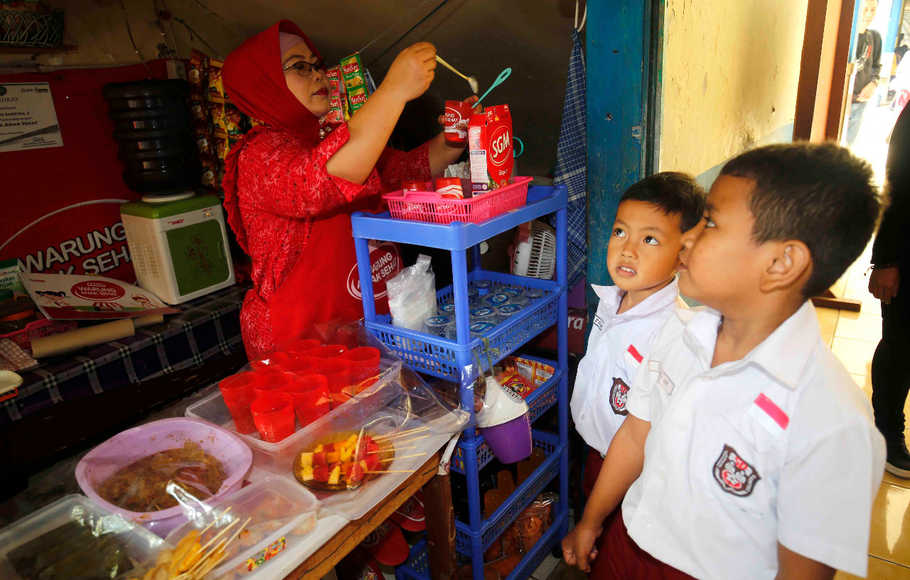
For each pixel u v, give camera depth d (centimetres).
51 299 182
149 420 119
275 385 117
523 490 159
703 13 175
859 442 72
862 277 393
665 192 115
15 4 176
